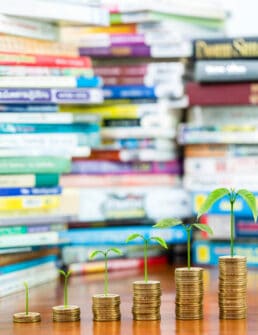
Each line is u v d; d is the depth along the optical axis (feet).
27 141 7.97
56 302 7.03
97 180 9.04
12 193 7.69
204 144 9.02
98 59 9.21
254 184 8.86
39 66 8.12
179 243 9.20
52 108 8.18
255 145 8.91
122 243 8.78
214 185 8.95
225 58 8.95
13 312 6.62
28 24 8.10
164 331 5.75
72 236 8.58
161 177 9.25
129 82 9.13
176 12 9.24
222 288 6.15
